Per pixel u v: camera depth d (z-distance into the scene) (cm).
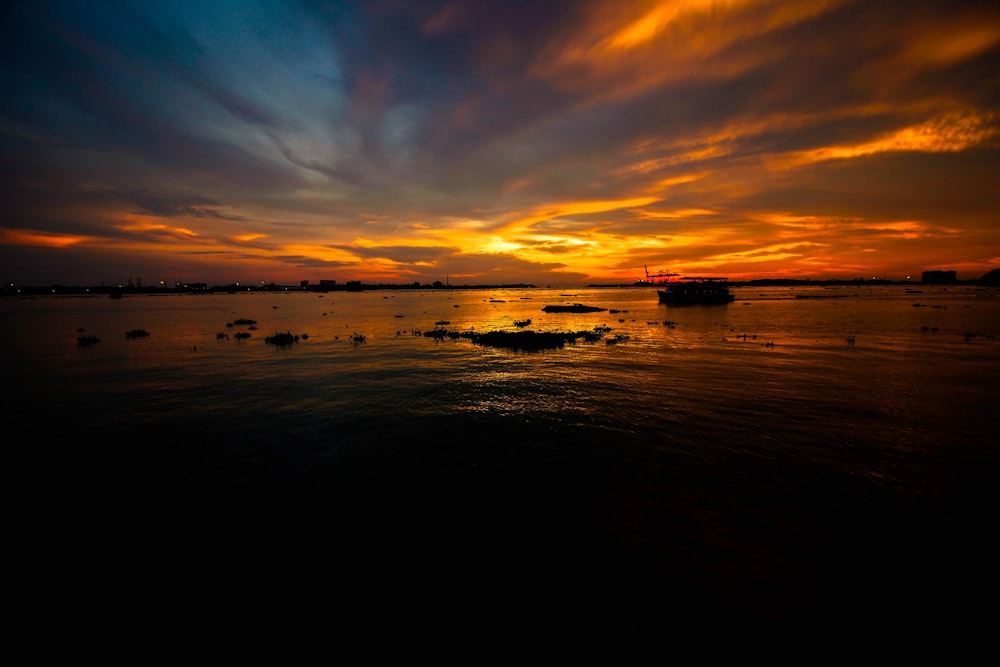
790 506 743
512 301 10081
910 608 510
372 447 1030
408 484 836
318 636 475
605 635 473
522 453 987
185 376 1831
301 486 830
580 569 581
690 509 735
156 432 1136
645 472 881
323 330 3656
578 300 10625
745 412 1287
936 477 850
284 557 612
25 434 1122
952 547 623
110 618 500
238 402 1427
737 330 3481
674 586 546
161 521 707
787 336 3064
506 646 459
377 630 482
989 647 456
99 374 1867
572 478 857
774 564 589
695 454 973
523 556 611
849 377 1738
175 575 575
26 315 5391
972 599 523
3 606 518
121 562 602
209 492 807
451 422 1216
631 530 672
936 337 2934
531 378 1775
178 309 6769
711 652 451
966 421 1186
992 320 4097
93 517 720
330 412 1314
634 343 2788
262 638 472
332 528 685
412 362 2159
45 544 644
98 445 1045
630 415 1268
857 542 637
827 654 448
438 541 648
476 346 2719
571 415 1272
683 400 1425
